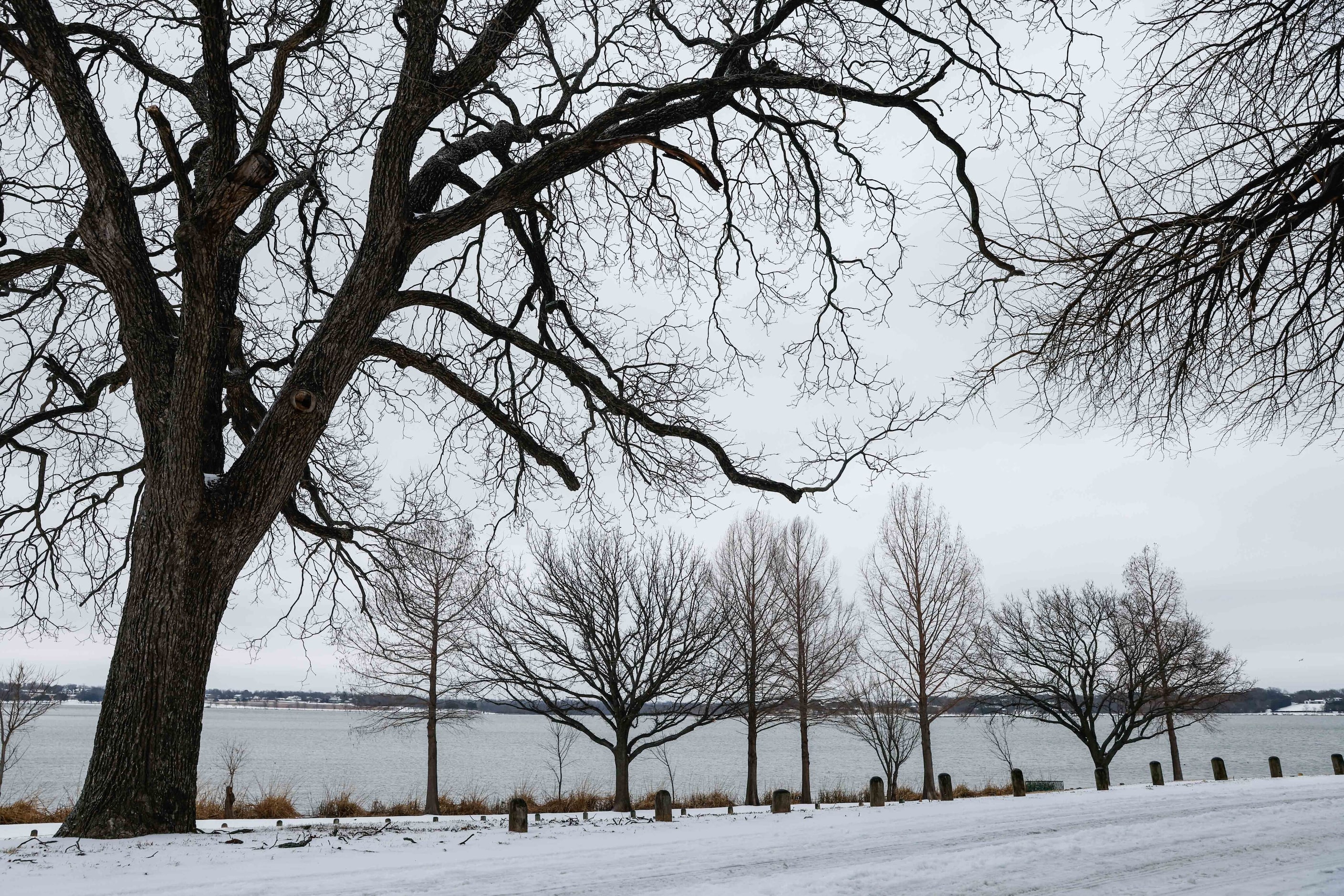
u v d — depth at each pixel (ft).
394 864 27.68
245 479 34.24
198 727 34.01
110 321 48.67
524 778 161.48
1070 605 112.27
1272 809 41.52
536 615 80.79
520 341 42.75
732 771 192.44
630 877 24.88
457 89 37.32
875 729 107.55
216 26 33.71
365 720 110.73
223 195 30.91
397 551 52.06
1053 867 24.82
